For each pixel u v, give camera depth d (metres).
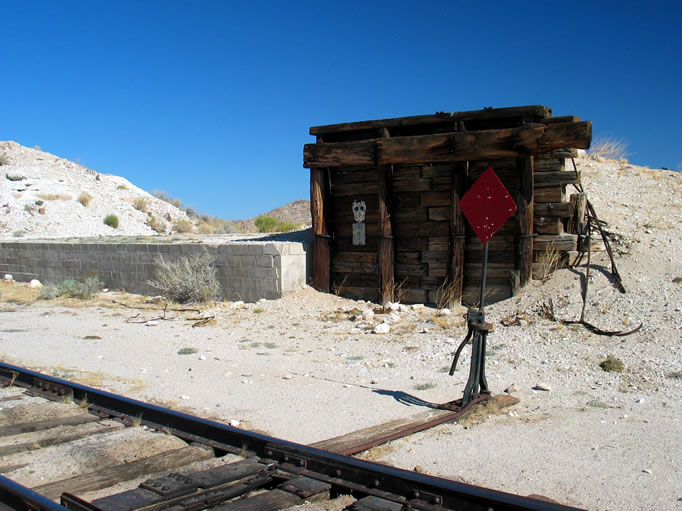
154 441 6.20
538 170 12.98
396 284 14.48
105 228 37.06
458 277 13.45
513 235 13.16
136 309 16.36
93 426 6.75
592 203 15.19
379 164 13.98
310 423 7.06
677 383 8.18
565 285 12.27
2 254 23.84
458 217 13.40
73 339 12.42
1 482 4.62
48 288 18.95
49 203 37.75
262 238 21.50
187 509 4.51
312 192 15.16
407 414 7.35
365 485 4.96
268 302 15.38
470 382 7.56
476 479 5.37
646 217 14.28
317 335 12.35
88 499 4.93
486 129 13.34
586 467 5.57
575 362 9.38
